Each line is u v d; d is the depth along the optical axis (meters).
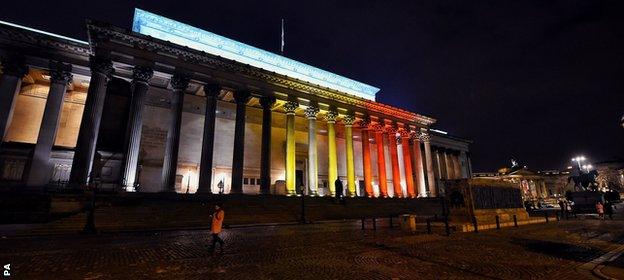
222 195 31.42
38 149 28.73
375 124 49.84
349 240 15.40
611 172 82.62
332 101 45.62
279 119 49.09
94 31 29.20
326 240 15.47
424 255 11.47
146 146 37.59
